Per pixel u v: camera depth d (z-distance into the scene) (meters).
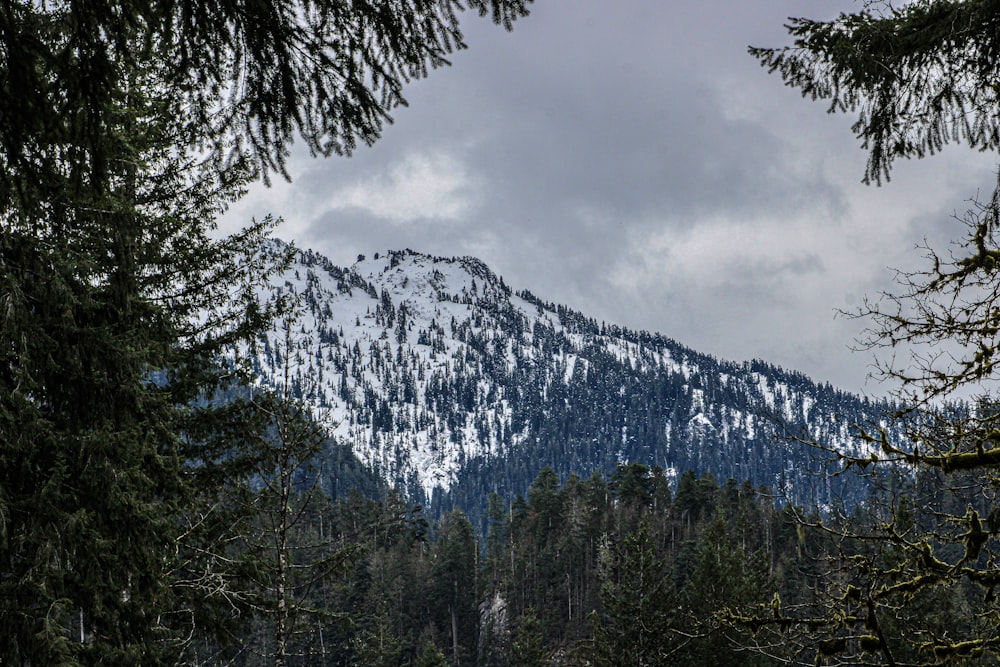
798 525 4.62
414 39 3.26
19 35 2.54
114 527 8.74
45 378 8.93
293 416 11.72
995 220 4.18
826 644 4.15
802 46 5.28
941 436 4.25
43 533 7.99
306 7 3.06
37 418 8.12
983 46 4.79
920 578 4.24
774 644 4.67
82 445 8.55
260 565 11.80
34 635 7.50
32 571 7.91
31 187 3.06
